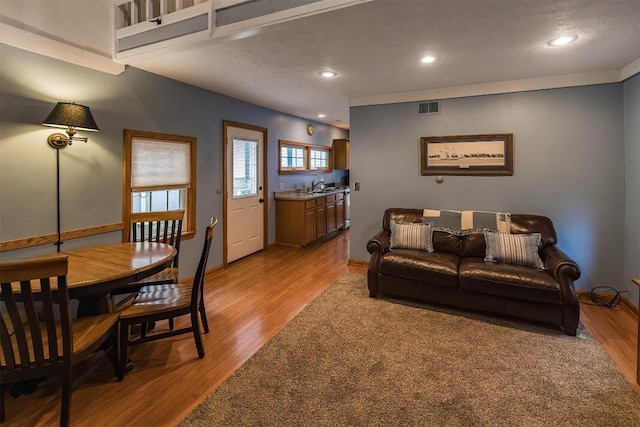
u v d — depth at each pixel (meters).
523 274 2.72
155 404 1.84
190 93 3.76
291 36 2.38
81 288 1.82
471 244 3.36
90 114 2.48
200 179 3.96
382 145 4.26
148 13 2.64
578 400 1.84
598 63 3.00
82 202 2.74
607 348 2.39
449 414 1.75
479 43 2.52
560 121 3.41
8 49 2.27
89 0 2.64
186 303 2.23
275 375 2.09
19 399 1.88
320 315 2.95
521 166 3.60
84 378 1.88
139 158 3.22
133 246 2.65
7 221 2.29
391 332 2.63
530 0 1.88
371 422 1.69
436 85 3.76
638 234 2.97
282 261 4.75
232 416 1.74
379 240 3.42
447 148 3.90
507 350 2.37
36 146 2.44
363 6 1.94
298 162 6.36
